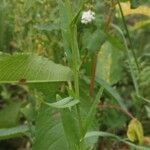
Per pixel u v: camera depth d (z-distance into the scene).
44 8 0.28
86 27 0.25
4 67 0.20
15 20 0.29
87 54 0.25
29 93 0.30
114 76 0.31
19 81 0.21
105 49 0.32
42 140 0.24
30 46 0.28
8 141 0.35
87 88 0.27
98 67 0.32
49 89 0.23
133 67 0.32
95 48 0.24
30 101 0.30
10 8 0.30
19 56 0.20
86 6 0.25
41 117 0.24
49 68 0.21
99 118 0.30
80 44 0.26
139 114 0.30
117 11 0.30
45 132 0.24
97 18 0.25
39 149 0.24
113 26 0.28
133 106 0.35
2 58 0.20
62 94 0.24
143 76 0.32
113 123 0.30
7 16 0.30
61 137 0.24
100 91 0.20
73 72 0.20
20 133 0.27
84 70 0.28
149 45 0.40
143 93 0.32
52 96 0.24
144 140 0.31
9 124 0.31
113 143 0.31
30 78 0.21
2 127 0.31
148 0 0.24
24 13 0.28
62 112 0.20
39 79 0.21
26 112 0.29
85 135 0.21
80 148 0.20
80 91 0.25
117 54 0.32
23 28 0.29
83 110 0.25
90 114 0.20
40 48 0.28
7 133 0.26
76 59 0.20
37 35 0.28
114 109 0.30
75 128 0.20
